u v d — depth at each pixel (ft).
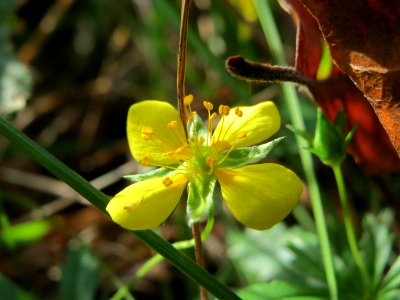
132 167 0.29
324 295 0.21
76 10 0.37
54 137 0.33
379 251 0.21
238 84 0.27
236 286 0.25
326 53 0.18
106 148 0.33
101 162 0.32
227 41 0.31
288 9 0.19
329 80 0.19
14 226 0.27
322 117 0.18
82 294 0.22
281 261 0.22
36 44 0.35
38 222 0.25
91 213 0.29
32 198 0.31
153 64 0.31
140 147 0.16
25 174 0.30
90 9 0.36
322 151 0.18
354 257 0.21
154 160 0.16
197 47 0.26
